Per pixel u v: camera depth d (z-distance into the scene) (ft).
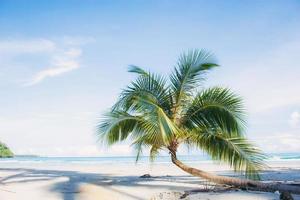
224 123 38.22
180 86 40.24
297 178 56.24
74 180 52.47
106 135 38.32
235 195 32.37
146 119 37.52
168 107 40.04
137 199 33.83
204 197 31.68
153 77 39.65
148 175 58.75
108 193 37.65
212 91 39.06
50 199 34.30
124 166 119.14
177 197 33.47
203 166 111.65
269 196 31.71
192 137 39.83
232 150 37.06
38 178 56.39
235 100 38.22
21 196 36.22
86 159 274.36
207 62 39.50
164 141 35.81
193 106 39.68
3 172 73.10
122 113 39.37
